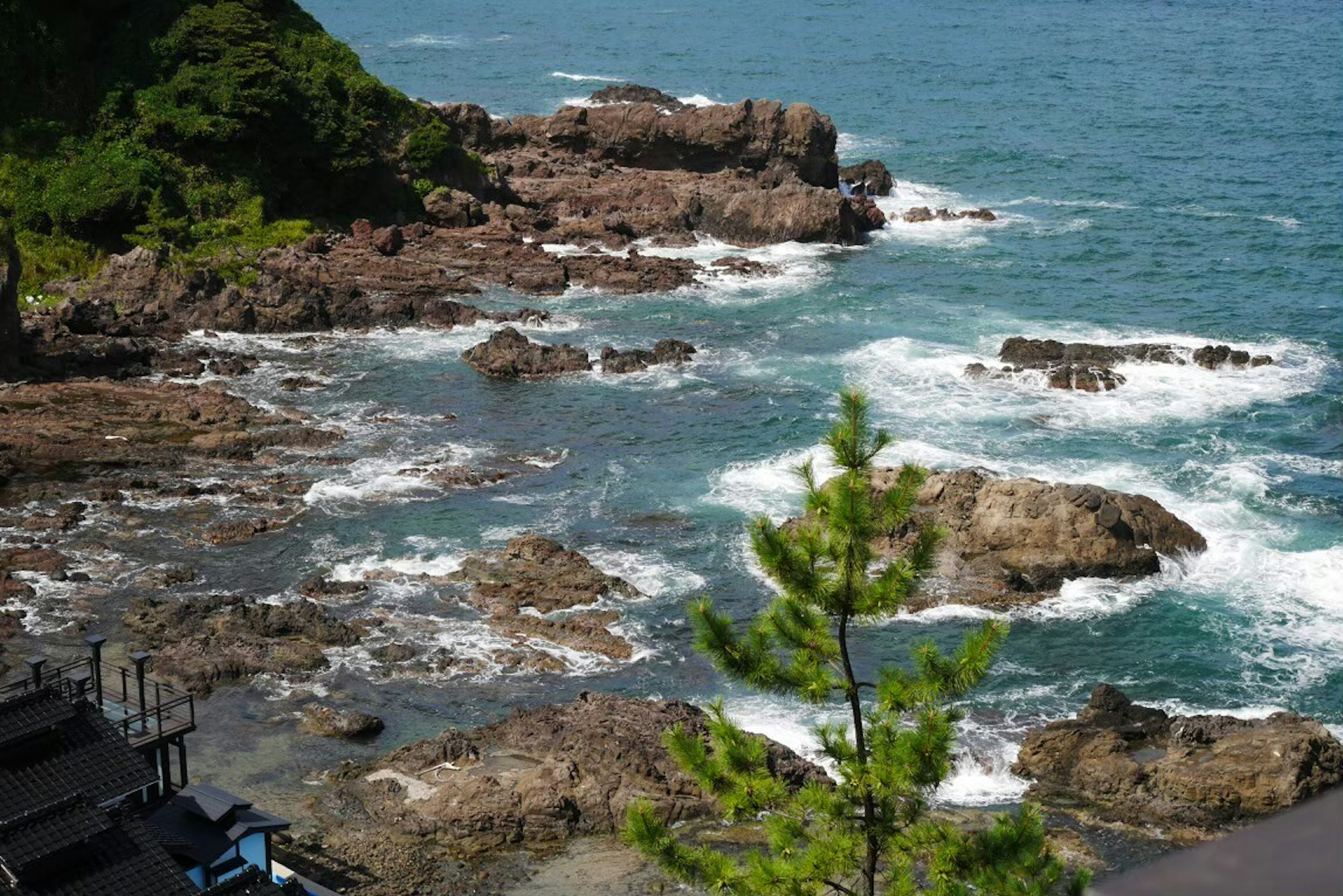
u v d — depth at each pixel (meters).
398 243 125.44
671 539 73.81
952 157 175.25
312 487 78.94
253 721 56.44
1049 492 70.56
